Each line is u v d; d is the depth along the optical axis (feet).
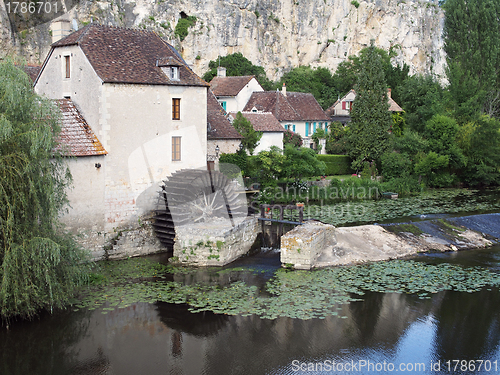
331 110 172.65
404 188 120.16
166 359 38.75
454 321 45.03
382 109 129.59
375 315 46.01
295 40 238.48
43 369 37.47
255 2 213.87
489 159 132.98
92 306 47.98
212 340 41.52
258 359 38.65
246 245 67.05
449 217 86.17
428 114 151.84
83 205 59.31
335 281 54.54
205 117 72.02
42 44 138.92
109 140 61.36
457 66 175.42
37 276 40.11
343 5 257.34
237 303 48.65
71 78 65.36
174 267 59.93
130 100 63.00
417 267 59.88
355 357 38.88
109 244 62.39
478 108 158.40
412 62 301.84
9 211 39.06
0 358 38.83
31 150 39.63
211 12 198.39
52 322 44.70
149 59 68.18
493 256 65.36
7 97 39.91
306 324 44.19
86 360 38.60
